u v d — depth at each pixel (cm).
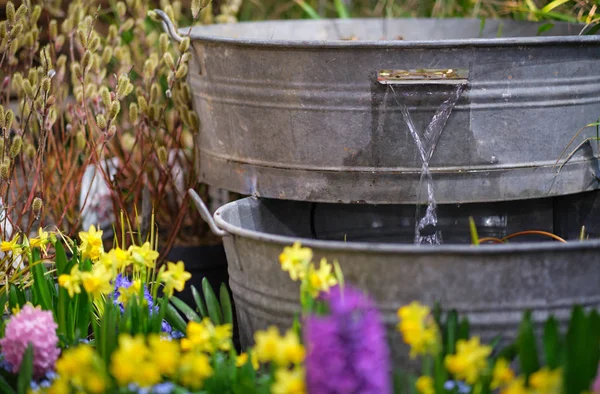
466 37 341
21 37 315
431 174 288
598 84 290
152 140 315
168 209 334
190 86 309
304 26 344
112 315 260
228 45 293
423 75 283
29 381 252
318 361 237
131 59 339
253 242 269
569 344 250
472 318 260
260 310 273
